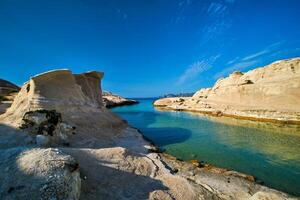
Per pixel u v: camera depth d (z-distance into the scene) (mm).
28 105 13516
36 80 14984
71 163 6090
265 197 6449
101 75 27469
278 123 23094
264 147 14656
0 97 35938
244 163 11688
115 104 61875
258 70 32781
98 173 7730
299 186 9031
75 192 5500
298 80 24594
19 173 5348
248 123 24297
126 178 7938
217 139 17234
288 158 12414
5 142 9430
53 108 14125
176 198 7059
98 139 13680
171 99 55844
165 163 10680
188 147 14883
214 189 8109
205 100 40156
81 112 16375
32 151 6582
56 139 11117
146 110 46188
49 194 4801
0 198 4621
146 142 15227
